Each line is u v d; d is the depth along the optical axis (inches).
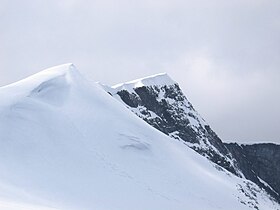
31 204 3442.4
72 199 4114.2
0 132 4724.4
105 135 5354.3
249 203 5772.6
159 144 5826.8
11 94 5349.4
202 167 6151.6
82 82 6112.2
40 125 5027.1
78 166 4719.5
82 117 5462.6
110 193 4507.9
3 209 2778.1
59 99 5625.0
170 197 4874.5
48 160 4618.6
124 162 5142.7
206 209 4975.4
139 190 4751.5
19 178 4133.9
